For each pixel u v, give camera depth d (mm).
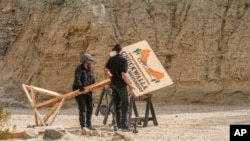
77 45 30656
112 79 15695
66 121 19328
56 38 31156
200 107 26250
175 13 30984
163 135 14586
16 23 38656
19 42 35781
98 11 31031
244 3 30312
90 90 15703
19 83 33062
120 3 31672
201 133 14977
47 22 33031
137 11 31172
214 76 28594
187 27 29891
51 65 31047
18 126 16797
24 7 39156
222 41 29438
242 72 28172
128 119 16156
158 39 30219
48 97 30141
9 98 31594
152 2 31469
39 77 31562
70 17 31156
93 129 15750
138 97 16969
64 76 30562
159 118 20109
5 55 37188
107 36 30141
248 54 28578
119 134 13695
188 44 29547
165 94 28625
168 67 29594
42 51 31859
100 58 29719
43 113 24016
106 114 17703
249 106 26172
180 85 28906
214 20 29906
